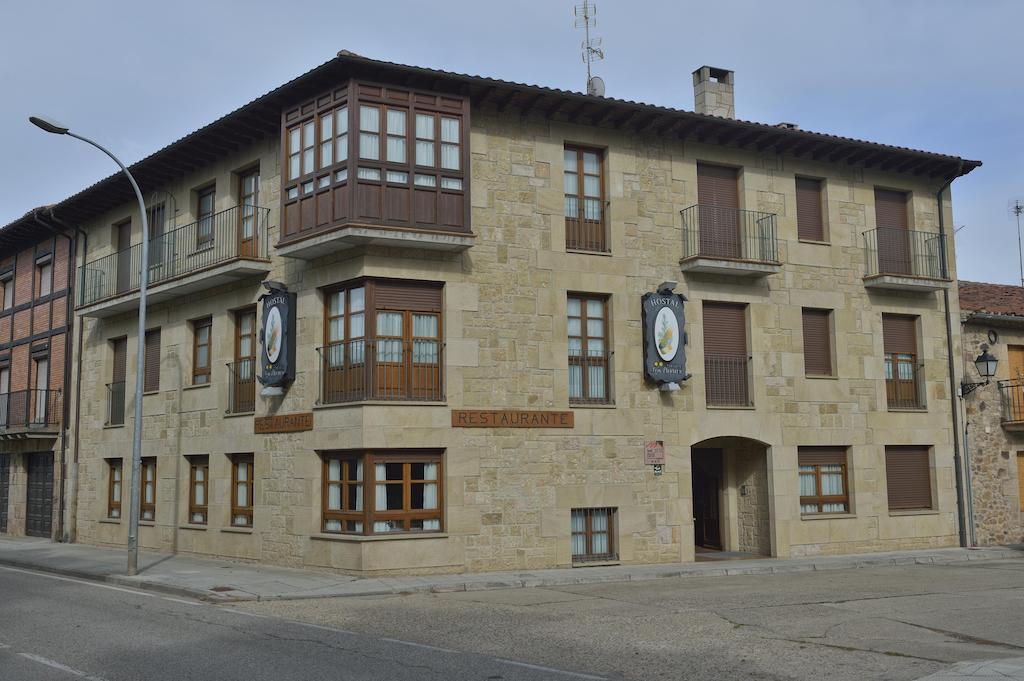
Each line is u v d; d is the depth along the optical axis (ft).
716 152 67.62
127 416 75.92
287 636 35.37
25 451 89.66
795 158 70.49
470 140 59.52
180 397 69.97
